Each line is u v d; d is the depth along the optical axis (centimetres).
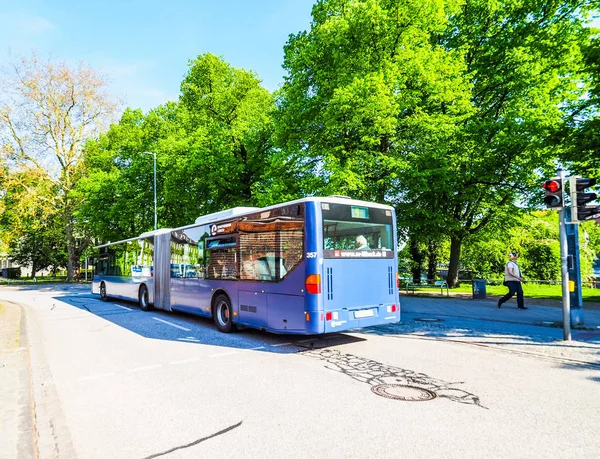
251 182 2345
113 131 3341
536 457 330
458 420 411
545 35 1756
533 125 1630
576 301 934
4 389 526
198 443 372
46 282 4094
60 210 3612
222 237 998
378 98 1380
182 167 2211
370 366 632
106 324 1147
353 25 1564
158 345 830
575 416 418
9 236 2284
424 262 3130
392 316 839
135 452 358
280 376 585
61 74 3412
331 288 744
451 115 1759
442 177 1688
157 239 1387
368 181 1647
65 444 377
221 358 706
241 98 2419
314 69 1733
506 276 1286
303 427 401
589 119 1255
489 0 1884
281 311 789
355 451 347
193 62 2516
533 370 592
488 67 1953
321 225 743
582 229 2714
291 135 1791
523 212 1928
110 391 536
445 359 668
